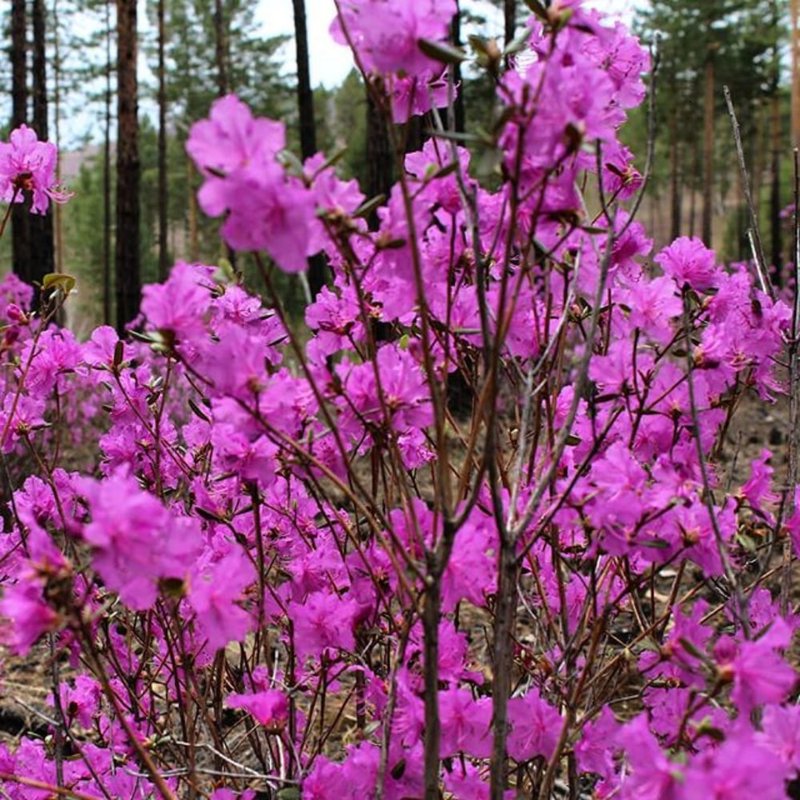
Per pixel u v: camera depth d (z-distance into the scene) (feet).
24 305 13.58
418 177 3.31
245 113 2.84
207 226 55.21
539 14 2.93
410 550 3.29
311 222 2.95
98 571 2.86
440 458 2.99
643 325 3.48
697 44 41.98
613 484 3.20
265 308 3.66
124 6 17.31
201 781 4.24
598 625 3.33
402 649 3.14
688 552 3.25
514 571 3.10
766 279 3.84
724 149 58.75
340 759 4.32
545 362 3.49
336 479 3.07
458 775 3.43
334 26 3.12
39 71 22.84
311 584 3.72
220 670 3.95
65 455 9.70
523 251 2.97
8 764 3.82
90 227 63.82
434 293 3.34
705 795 2.70
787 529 3.51
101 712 4.17
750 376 3.81
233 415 3.13
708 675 3.10
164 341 3.08
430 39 2.97
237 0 47.39
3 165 3.92
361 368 3.26
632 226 3.50
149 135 61.21
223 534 3.87
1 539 3.90
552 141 2.91
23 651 2.88
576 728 3.33
